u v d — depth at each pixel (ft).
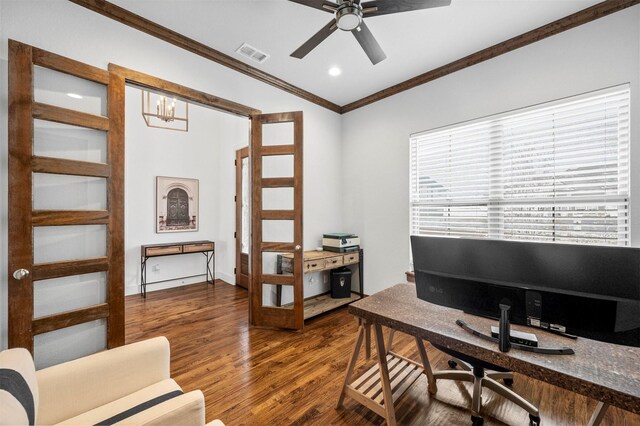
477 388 5.59
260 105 10.49
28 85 5.54
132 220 14.23
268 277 9.91
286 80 11.04
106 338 6.56
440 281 4.64
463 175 10.01
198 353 8.13
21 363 3.19
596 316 3.37
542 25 7.93
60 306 6.20
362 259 12.91
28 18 6.10
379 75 10.75
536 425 5.16
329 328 9.94
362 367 7.38
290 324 9.70
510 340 3.96
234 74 9.71
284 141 11.24
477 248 4.21
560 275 3.56
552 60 7.97
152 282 14.75
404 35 8.32
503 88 8.89
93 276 6.61
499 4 7.10
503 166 9.09
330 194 13.37
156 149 15.10
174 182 15.65
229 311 11.62
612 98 7.24
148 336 9.29
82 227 6.50
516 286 3.86
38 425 3.61
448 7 7.16
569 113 7.89
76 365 4.01
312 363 7.59
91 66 6.37
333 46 8.84
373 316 5.08
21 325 5.42
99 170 6.45
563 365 3.39
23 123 5.48
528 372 3.47
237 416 5.63
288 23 7.82
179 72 8.38
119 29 7.30
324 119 13.06
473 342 4.00
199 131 16.69
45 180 6.09
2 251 5.70
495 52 8.90
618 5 6.93
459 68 9.80
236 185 15.61
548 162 8.25
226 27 7.98
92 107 6.63
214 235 17.26
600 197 7.42
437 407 5.84
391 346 8.00
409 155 11.42
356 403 6.04
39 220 5.65
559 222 8.07
